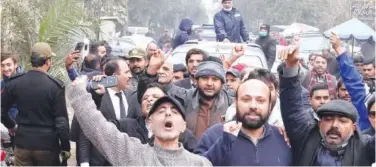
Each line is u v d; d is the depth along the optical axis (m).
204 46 10.70
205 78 6.39
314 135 4.91
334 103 4.78
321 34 24.30
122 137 4.57
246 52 10.21
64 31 11.99
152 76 6.30
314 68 9.41
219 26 13.65
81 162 6.36
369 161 4.80
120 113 6.74
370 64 8.27
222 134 4.84
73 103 4.59
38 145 6.62
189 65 8.09
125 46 23.34
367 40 19.97
